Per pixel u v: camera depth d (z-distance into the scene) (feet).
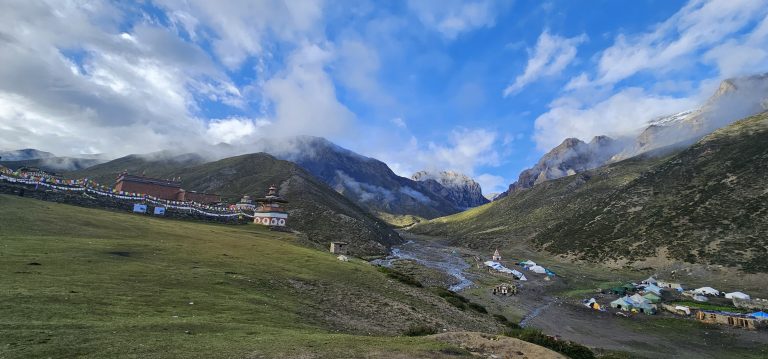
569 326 171.73
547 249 463.83
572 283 294.66
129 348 46.11
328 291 115.55
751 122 488.44
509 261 416.26
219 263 118.62
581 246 416.46
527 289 265.95
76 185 238.89
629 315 197.98
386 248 428.97
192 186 622.13
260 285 103.24
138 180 367.86
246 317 72.13
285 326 71.72
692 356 135.64
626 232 395.14
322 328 78.18
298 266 140.56
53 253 95.25
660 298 228.02
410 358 53.67
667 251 325.21
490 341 68.23
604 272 334.65
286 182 579.48
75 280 76.18
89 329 51.57
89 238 124.88
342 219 436.76
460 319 129.08
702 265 285.02
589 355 80.33
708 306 208.44
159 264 103.60
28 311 55.26
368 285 138.00
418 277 263.90
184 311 69.10
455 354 59.00
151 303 70.59
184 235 168.14
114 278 82.79
